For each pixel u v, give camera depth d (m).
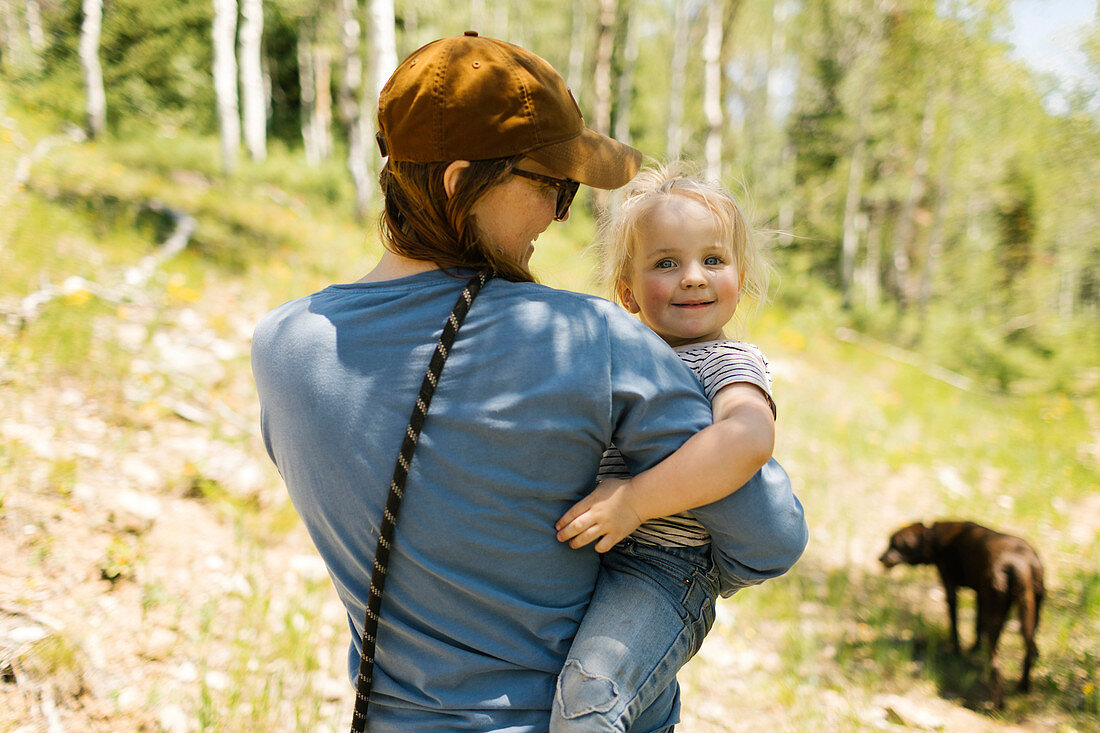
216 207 11.02
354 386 1.09
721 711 3.22
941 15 19.67
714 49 17.83
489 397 1.05
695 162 1.75
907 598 4.63
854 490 6.39
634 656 1.18
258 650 2.96
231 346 5.70
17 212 6.95
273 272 7.92
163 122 20.20
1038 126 21.19
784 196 26.88
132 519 3.42
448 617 1.13
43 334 4.75
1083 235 27.31
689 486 1.10
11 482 3.35
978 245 27.30
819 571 4.88
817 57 26.06
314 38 27.22
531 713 1.16
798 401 8.75
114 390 4.48
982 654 3.93
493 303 1.08
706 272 1.54
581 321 1.09
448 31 23.61
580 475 1.12
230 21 15.56
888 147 25.97
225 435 4.51
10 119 11.80
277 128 29.62
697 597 1.29
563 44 28.73
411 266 1.15
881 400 9.46
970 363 15.88
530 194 1.16
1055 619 4.34
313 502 1.16
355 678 1.21
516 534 1.10
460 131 1.08
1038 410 10.71
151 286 6.30
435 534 1.08
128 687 2.62
